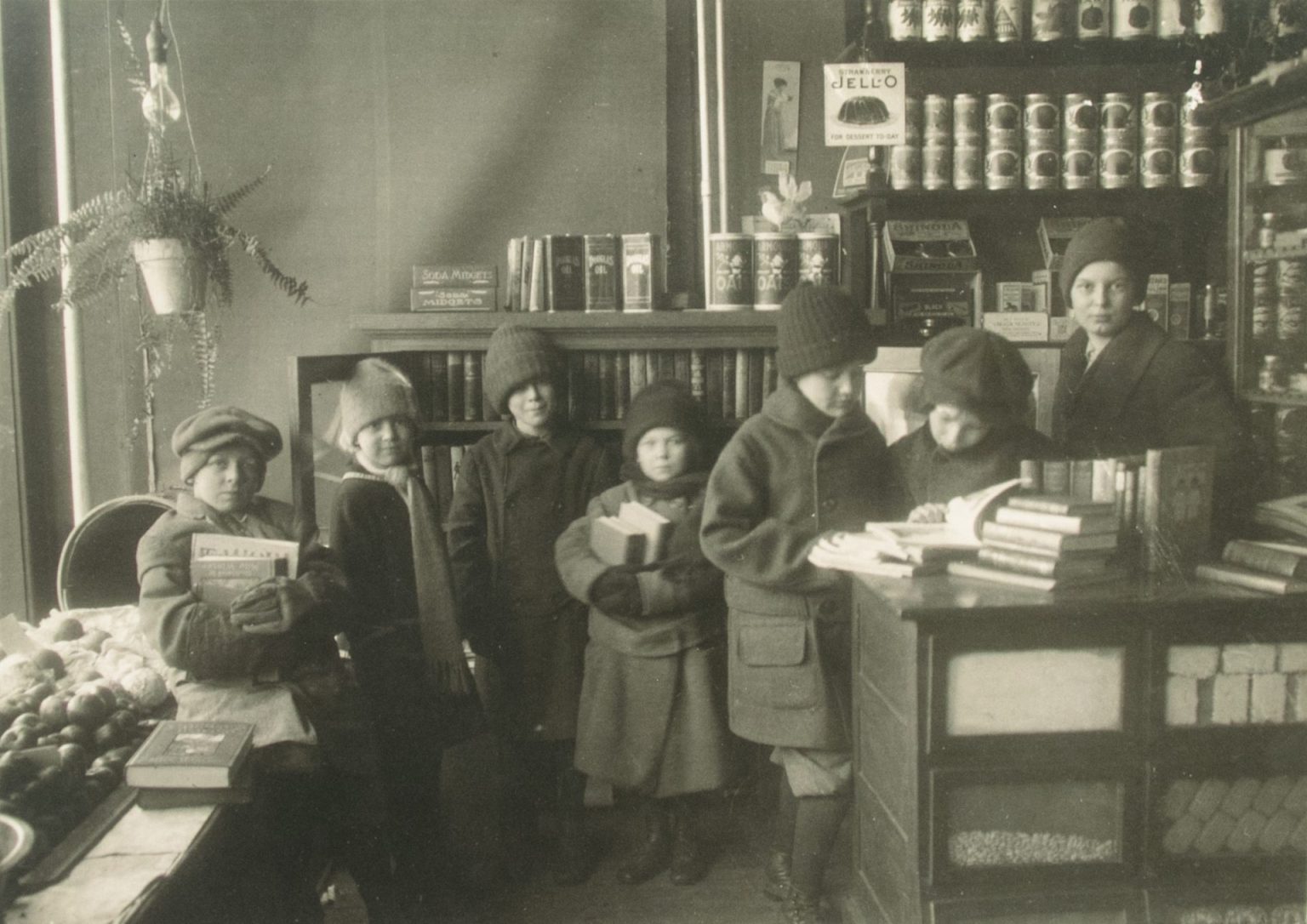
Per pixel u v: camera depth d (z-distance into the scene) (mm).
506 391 2803
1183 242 3447
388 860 2469
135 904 1565
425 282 3098
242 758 1934
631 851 2771
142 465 3441
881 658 2031
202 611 2115
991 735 1823
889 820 2004
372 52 3404
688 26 3482
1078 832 1861
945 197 3283
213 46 3379
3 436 3338
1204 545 2016
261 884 2041
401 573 2531
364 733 2361
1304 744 1848
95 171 3373
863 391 2949
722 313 3062
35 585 3414
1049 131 3217
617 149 3453
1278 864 1863
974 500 2016
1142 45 3184
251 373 3443
